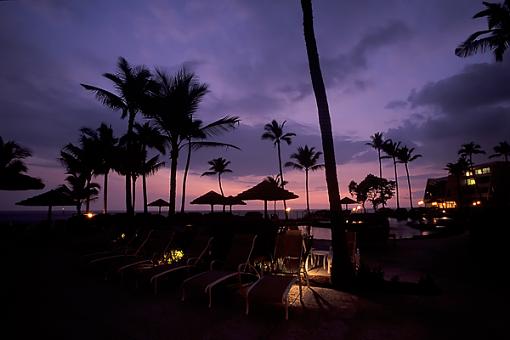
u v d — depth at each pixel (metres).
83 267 7.65
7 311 4.50
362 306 4.47
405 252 10.33
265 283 4.43
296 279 4.59
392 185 45.38
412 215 32.78
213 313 4.30
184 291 5.05
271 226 7.68
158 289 5.61
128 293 5.39
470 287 5.54
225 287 5.51
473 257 8.95
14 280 6.45
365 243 11.52
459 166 52.00
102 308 4.59
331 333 3.55
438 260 8.71
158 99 12.02
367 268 5.66
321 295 5.04
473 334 3.46
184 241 8.77
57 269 7.62
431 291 5.13
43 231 15.88
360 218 16.19
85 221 18.75
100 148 24.83
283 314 4.21
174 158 12.17
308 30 6.02
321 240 14.44
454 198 59.00
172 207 11.75
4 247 12.56
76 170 26.19
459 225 18.69
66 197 17.27
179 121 12.09
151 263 6.80
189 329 3.76
